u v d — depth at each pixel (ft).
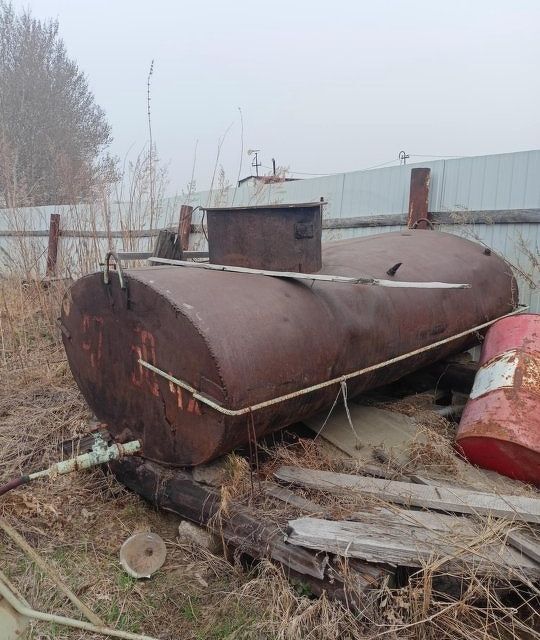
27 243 20.75
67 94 57.77
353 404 11.68
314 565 6.92
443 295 11.55
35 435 12.14
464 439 9.33
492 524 7.38
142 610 7.48
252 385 7.60
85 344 9.66
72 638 6.95
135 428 9.18
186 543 8.73
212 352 7.34
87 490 10.28
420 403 12.31
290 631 6.42
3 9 57.47
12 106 47.39
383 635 6.26
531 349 10.04
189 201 22.84
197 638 6.96
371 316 9.75
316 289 9.32
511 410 9.11
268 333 7.98
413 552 6.81
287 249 9.39
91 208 20.59
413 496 8.02
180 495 8.70
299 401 8.58
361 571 6.71
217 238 10.03
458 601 6.49
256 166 25.59
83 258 20.03
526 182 14.90
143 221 21.16
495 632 6.75
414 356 10.98
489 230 15.83
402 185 17.63
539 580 6.73
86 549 8.82
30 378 15.48
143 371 8.61
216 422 7.67
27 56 54.90
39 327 19.51
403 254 12.16
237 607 7.31
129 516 9.63
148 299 8.11
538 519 7.43
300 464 9.21
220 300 8.07
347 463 9.34
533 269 14.90
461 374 13.11
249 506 8.05
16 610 5.67
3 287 19.74
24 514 9.57
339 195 19.58
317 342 8.59
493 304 12.96
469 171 16.03
